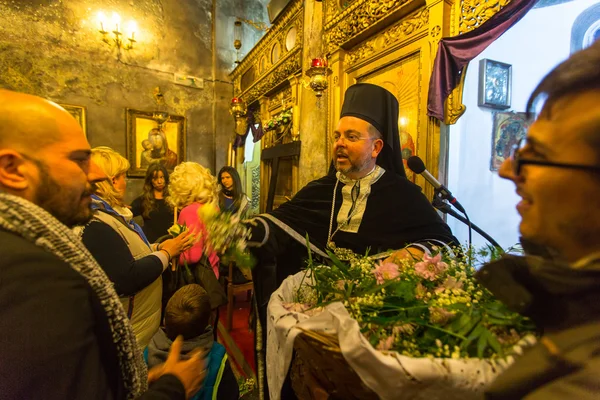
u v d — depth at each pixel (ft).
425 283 2.23
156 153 17.93
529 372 1.01
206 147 19.79
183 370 2.23
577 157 0.96
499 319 1.68
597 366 0.82
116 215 4.29
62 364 1.40
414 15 7.13
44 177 1.66
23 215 1.49
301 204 4.75
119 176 4.94
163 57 18.25
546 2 6.34
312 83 8.76
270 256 4.36
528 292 1.27
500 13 5.38
